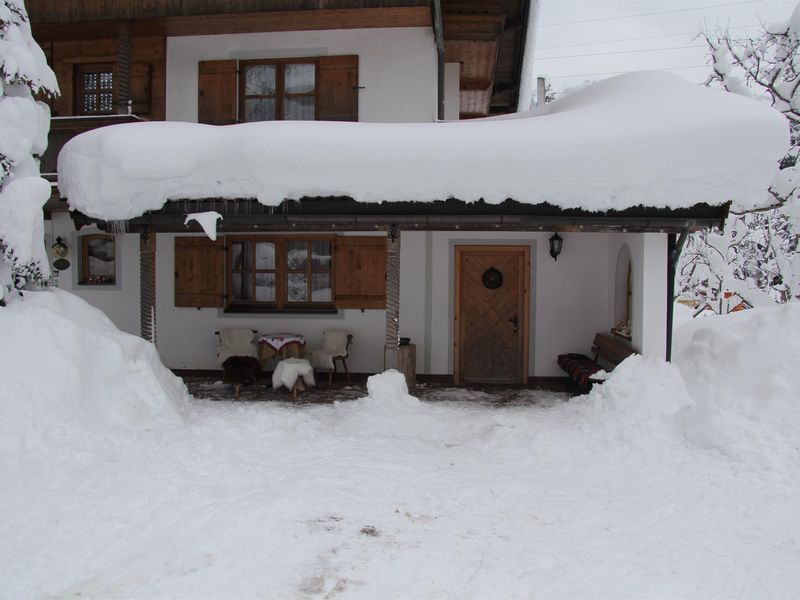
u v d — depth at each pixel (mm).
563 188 7207
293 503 4699
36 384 5859
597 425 6660
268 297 10477
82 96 10922
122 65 9789
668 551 4012
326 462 5727
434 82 10336
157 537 4219
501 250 10172
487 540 4199
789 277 13430
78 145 7941
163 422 6613
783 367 6211
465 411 7762
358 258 10086
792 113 11180
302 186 7465
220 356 9656
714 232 13625
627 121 7422
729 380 6547
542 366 10172
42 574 3748
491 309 10242
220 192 7641
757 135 6973
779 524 4355
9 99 6777
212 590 3568
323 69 10352
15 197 6527
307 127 7648
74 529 4320
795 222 10805
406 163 7363
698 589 3566
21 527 4324
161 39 10531
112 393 6508
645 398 6629
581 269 10086
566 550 4051
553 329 10141
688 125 7117
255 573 3752
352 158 7414
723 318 9188
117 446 5785
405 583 3646
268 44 10430
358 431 6969
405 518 4539
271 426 6906
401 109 10289
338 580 3676
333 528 4348
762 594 3514
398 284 8031
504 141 7336
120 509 4613
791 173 9414
